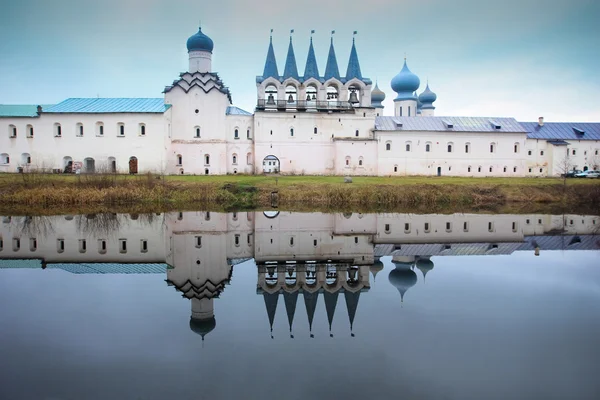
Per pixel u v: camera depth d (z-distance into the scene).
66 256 25.59
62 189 47.03
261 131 70.88
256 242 30.14
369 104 74.12
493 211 45.66
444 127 77.00
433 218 40.78
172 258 25.39
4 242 29.33
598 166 81.56
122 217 39.38
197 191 49.12
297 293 18.86
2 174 58.94
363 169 73.19
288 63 72.69
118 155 65.94
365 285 20.06
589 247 28.56
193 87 69.12
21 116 65.25
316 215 41.75
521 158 78.00
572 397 10.09
